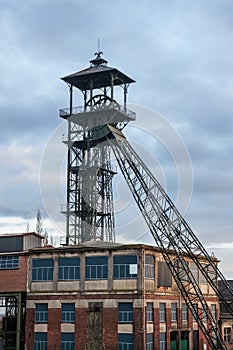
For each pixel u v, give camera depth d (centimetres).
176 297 4400
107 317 3947
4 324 4462
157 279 4131
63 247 4209
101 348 3909
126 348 3838
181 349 4406
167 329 4191
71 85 5356
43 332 4131
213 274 5194
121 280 3966
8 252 4462
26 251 4344
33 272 4272
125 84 5388
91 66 5397
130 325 3862
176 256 4262
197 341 4666
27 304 4228
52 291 4162
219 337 3909
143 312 3847
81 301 4050
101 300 3991
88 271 4084
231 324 5341
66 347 4025
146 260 4019
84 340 3972
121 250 4012
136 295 3888
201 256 4872
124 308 3922
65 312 4097
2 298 4559
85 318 4009
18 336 4234
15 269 4347
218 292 4447
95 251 4091
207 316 3959
